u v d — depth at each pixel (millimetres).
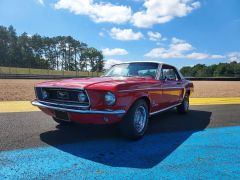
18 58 114188
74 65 125438
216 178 3213
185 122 6570
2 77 33656
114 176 3213
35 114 6887
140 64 6223
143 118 4945
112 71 6273
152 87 5176
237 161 3801
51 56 123812
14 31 115625
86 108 4133
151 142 4680
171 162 3719
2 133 4934
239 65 91438
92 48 125500
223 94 15523
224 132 5539
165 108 6125
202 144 4617
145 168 3484
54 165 3500
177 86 6695
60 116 4543
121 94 4191
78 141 4598
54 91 4562
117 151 4129
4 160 3619
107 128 5539
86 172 3311
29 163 3541
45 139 4652
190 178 3199
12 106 8211
